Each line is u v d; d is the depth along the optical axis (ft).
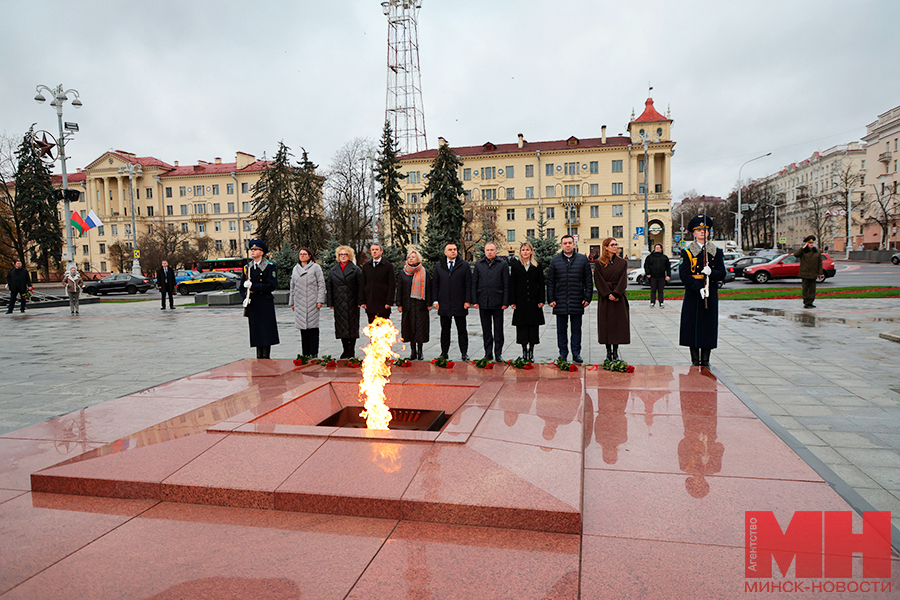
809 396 18.69
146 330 42.88
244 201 232.73
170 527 9.52
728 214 325.62
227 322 48.96
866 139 197.16
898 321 37.11
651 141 187.93
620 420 15.07
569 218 186.91
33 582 7.92
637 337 33.32
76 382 23.08
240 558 8.49
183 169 245.45
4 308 69.56
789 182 301.63
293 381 18.29
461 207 113.50
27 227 148.97
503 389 16.51
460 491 9.80
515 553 8.55
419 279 24.63
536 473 10.43
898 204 180.34
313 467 10.91
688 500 10.32
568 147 196.75
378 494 9.80
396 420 17.16
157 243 184.24
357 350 30.48
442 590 7.58
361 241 133.08
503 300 23.95
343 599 7.39
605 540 8.93
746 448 12.91
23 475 11.80
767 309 46.55
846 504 10.11
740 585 7.69
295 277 24.61
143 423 15.08
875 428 15.28
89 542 9.05
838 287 69.46
